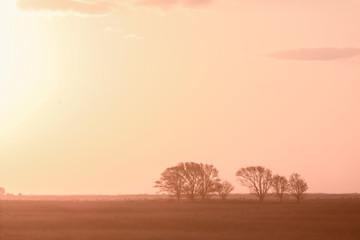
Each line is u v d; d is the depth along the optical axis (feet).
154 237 282.36
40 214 420.36
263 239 272.72
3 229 326.03
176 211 466.29
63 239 276.21
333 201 630.33
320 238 280.31
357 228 325.83
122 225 347.15
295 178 654.94
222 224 346.13
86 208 482.69
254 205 554.05
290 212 437.99
